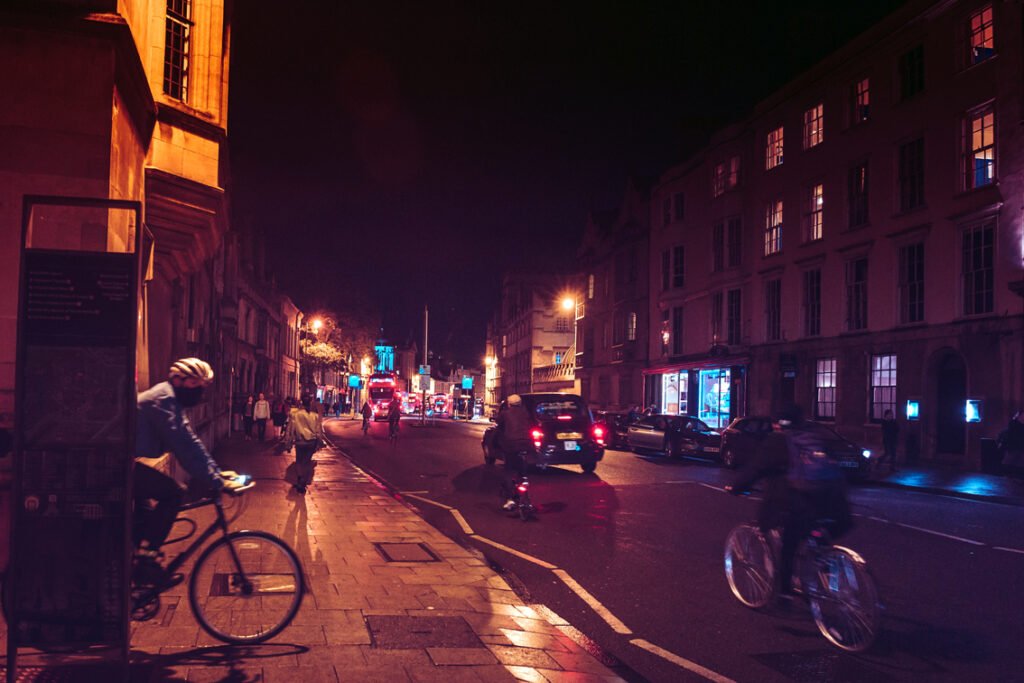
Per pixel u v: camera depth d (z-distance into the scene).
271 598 5.53
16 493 4.47
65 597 4.50
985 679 5.39
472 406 77.44
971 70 23.11
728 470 21.28
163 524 5.16
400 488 16.81
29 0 7.61
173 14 11.31
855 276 28.41
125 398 4.57
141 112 9.73
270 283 50.38
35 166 7.57
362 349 71.25
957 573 8.68
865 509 13.87
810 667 5.61
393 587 7.32
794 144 31.98
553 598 7.53
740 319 35.84
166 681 4.65
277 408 33.62
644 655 5.84
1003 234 21.61
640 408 44.16
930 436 24.17
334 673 4.86
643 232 46.03
